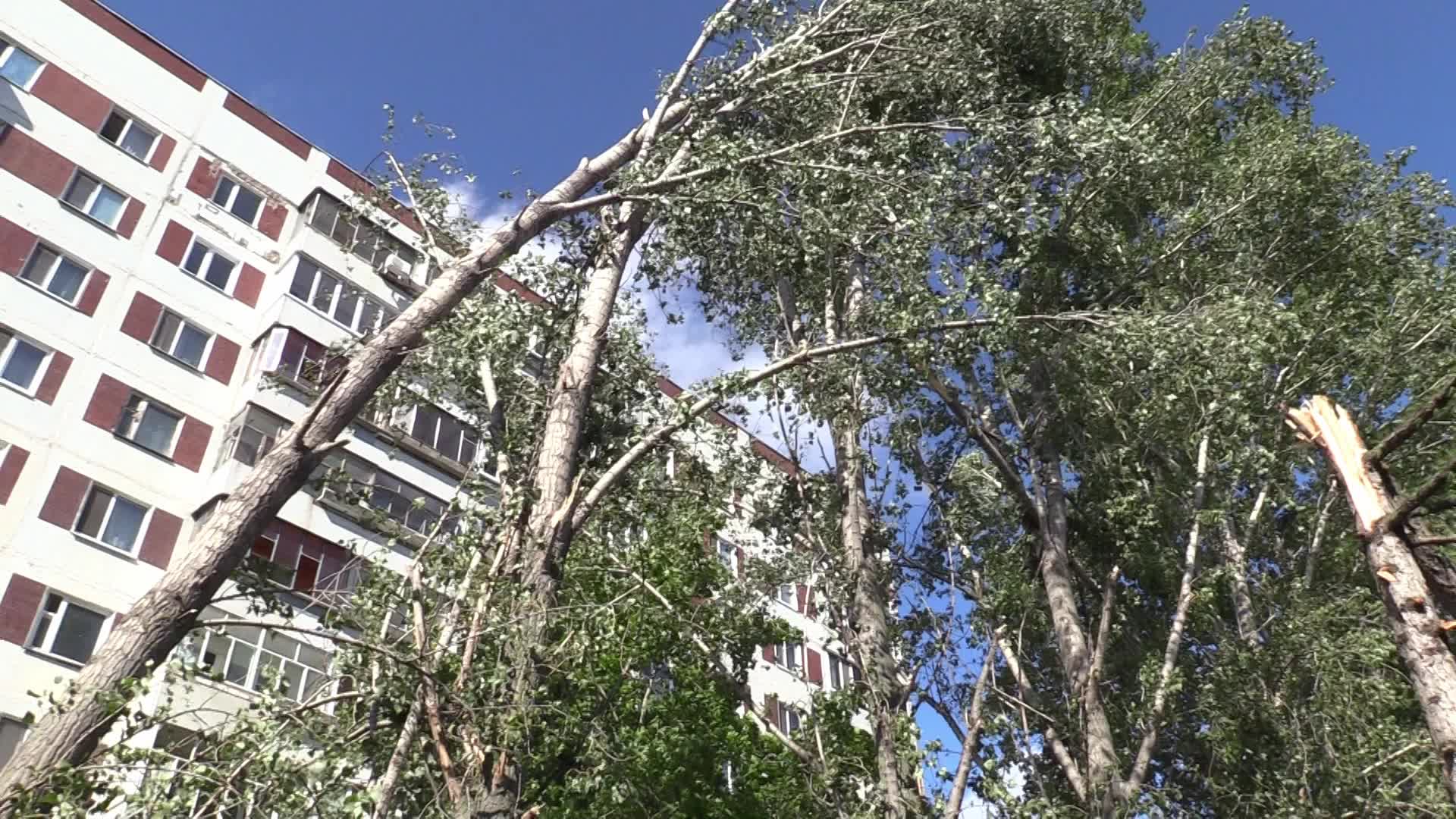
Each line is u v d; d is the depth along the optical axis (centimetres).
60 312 2003
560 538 895
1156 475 1342
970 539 1370
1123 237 1408
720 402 1006
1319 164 1430
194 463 2050
